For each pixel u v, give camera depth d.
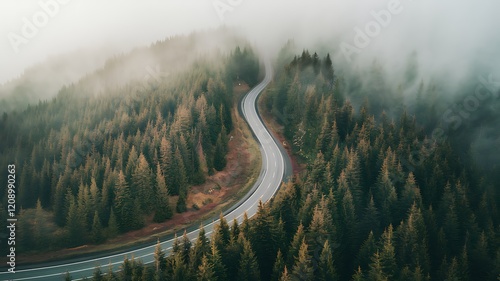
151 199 64.00
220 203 69.19
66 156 75.94
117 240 58.03
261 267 47.59
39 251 55.19
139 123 85.25
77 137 79.62
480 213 59.09
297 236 46.03
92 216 59.16
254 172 78.31
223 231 49.91
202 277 40.97
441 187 64.19
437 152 71.62
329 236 47.12
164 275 43.06
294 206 55.00
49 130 95.31
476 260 49.16
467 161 77.50
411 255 47.09
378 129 78.75
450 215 54.53
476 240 53.38
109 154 74.50
